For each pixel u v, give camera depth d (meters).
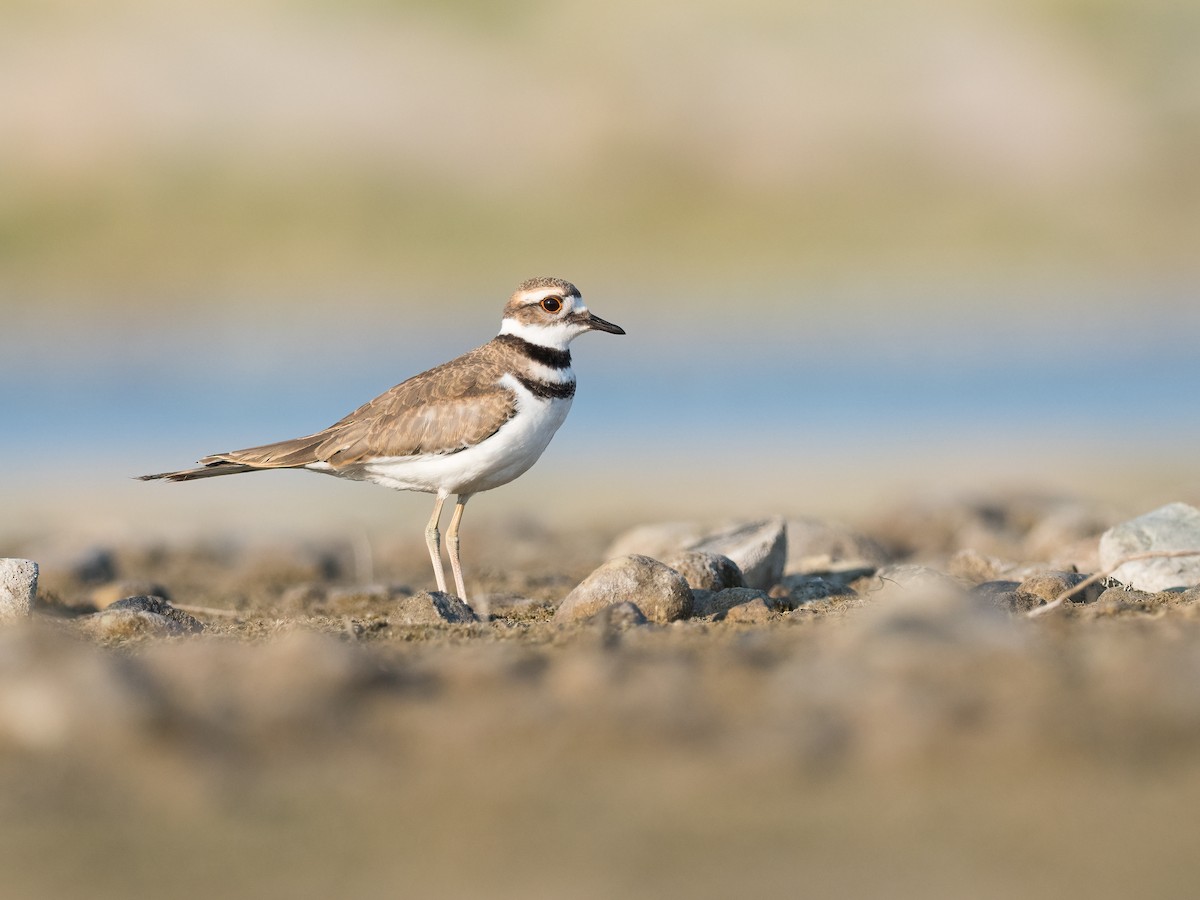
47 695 5.60
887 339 39.84
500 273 51.12
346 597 10.77
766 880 4.26
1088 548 10.99
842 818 4.70
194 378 34.56
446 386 10.02
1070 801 4.77
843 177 56.72
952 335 40.03
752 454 23.72
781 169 57.34
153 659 6.61
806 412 28.67
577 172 56.84
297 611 10.52
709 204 55.56
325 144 56.44
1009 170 57.34
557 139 58.28
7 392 32.22
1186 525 9.59
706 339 40.56
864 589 10.19
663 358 37.06
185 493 21.22
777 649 6.80
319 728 5.65
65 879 4.40
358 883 4.34
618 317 44.88
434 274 49.41
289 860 4.52
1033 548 12.48
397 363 37.16
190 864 4.50
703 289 49.19
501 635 7.92
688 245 52.75
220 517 18.88
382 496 20.59
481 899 4.21
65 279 48.81
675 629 7.75
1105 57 61.47
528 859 4.47
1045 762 5.07
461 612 8.80
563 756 5.31
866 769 5.10
